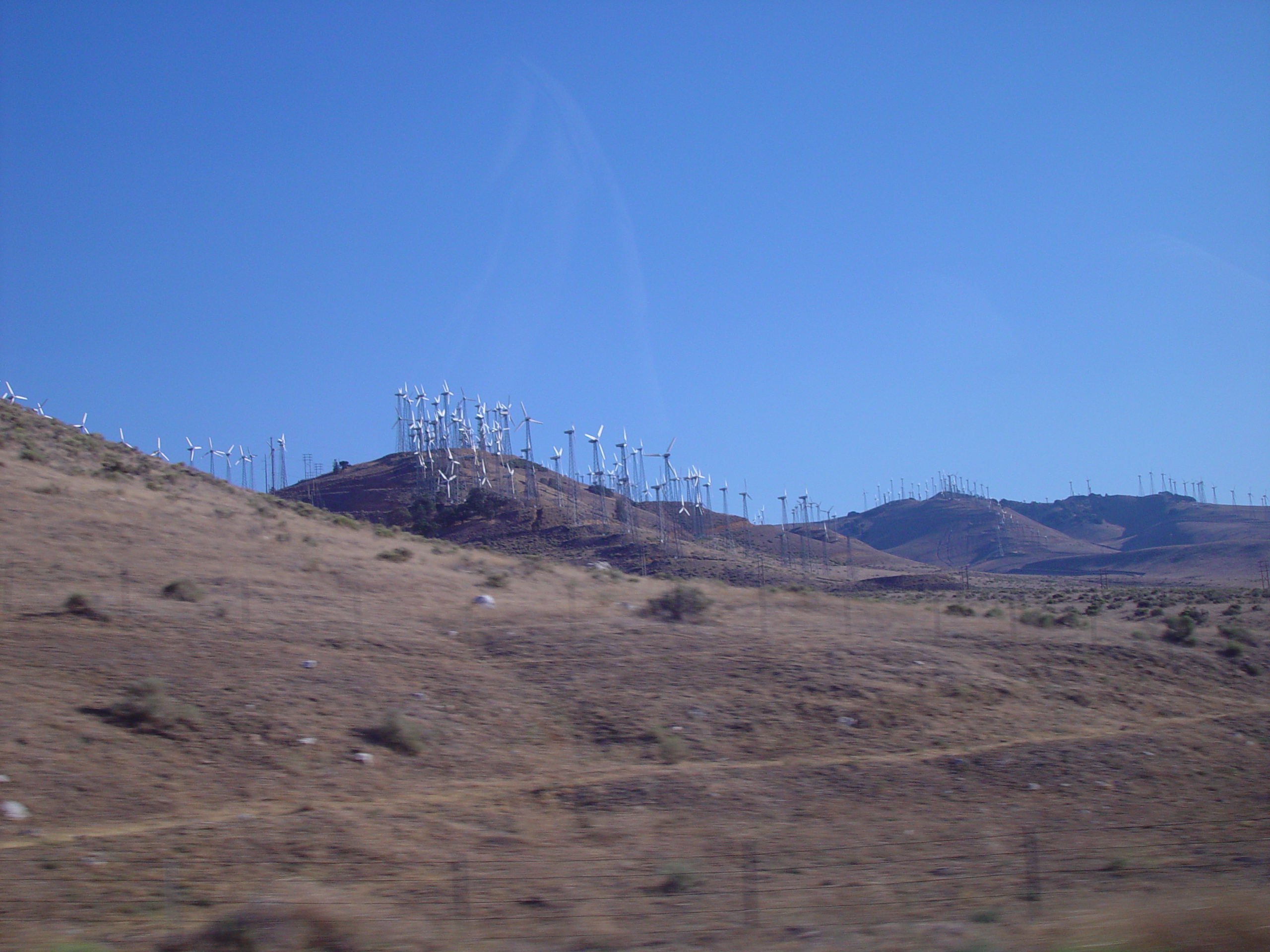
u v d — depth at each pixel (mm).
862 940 11867
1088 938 11211
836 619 46656
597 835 19297
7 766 19609
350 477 192125
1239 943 10898
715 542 168750
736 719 29109
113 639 29531
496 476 184250
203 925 12984
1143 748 29562
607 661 34094
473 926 13016
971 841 19312
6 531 41938
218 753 22531
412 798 21375
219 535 50656
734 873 16359
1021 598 104312
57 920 13172
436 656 33125
